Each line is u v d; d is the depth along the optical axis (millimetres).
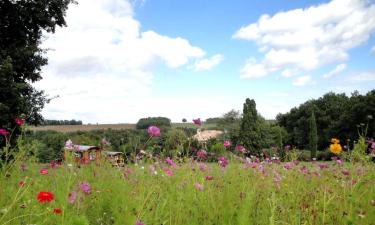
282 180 6867
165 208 4609
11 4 19016
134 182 5836
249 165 8047
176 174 6293
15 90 16406
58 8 20484
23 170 6133
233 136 53562
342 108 70938
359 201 5145
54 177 5773
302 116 79375
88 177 6375
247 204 4574
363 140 6438
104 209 5281
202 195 5328
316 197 5234
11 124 15562
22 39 19359
